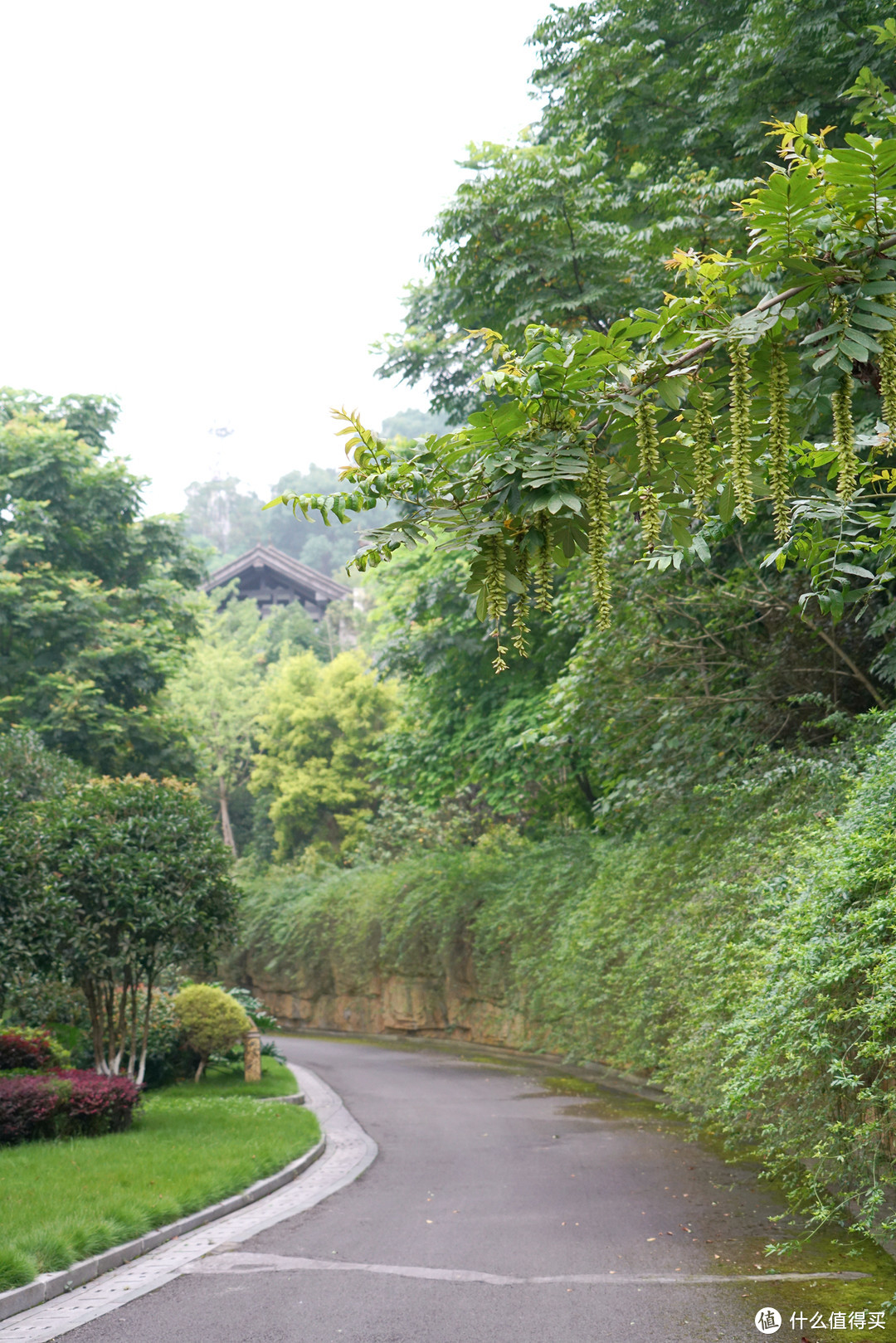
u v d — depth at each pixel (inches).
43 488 1037.2
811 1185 241.8
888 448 142.6
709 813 473.1
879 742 386.0
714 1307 217.3
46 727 925.8
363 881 1205.7
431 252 551.8
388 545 139.6
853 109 464.8
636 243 501.4
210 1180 350.3
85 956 476.1
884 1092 235.6
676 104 569.0
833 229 124.5
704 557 163.5
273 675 2126.0
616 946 575.2
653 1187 350.3
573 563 516.1
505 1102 608.4
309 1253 280.7
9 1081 444.1
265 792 1830.7
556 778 868.0
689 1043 369.7
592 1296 230.7
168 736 1042.1
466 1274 254.1
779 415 129.8
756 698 489.7
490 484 137.2
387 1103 616.1
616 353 133.3
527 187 512.1
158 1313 230.5
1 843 472.7
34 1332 218.8
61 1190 321.1
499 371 138.9
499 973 899.4
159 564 1176.2
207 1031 689.0
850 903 259.1
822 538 231.9
